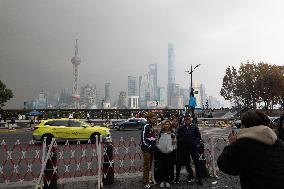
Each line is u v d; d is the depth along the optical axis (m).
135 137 24.59
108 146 9.16
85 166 11.42
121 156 13.88
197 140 9.15
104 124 41.59
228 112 76.06
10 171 10.38
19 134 29.84
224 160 3.06
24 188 8.38
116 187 8.57
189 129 9.10
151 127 8.77
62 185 8.74
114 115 57.62
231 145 3.09
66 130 19.61
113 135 26.86
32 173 9.40
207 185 8.80
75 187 8.52
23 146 16.23
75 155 13.77
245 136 3.00
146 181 8.60
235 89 70.69
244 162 2.92
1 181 9.12
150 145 8.56
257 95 66.44
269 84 64.44
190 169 9.21
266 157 2.87
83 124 20.11
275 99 68.25
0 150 14.88
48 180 8.16
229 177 9.93
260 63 67.00
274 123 7.88
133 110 59.81
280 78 63.50
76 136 19.75
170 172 9.24
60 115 57.06
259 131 2.99
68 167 11.24
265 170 2.83
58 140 19.44
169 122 8.98
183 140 9.09
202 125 46.22
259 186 2.81
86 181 9.23
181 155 9.12
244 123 3.19
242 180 3.02
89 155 13.76
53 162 8.30
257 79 65.12
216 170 11.09
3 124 46.06
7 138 24.38
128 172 10.66
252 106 68.44
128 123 34.44
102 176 9.05
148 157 8.63
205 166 9.95
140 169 10.96
